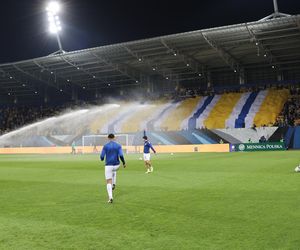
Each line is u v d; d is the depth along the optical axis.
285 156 30.33
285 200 10.52
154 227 7.96
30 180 17.62
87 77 60.75
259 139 42.69
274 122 45.66
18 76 61.09
